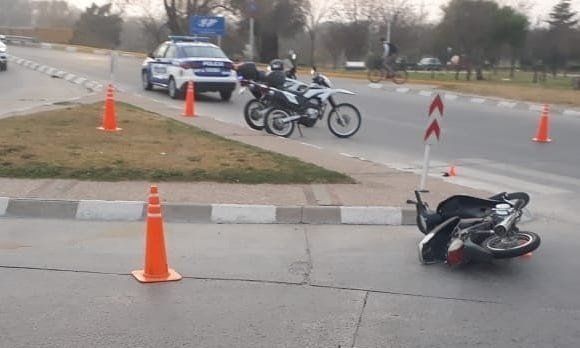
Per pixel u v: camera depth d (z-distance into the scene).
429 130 8.85
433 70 46.84
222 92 20.73
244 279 5.84
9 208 7.88
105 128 12.90
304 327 4.84
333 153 11.90
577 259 6.54
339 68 48.81
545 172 11.20
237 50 52.47
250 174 9.34
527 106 21.83
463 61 44.47
